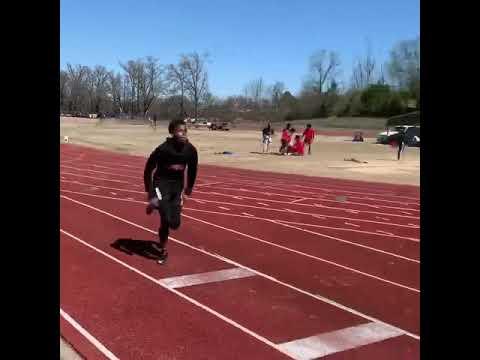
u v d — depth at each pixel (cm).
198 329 521
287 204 1316
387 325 545
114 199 1324
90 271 696
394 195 1548
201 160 2636
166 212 707
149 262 748
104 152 3116
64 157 2684
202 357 462
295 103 10644
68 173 1920
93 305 574
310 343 498
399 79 8775
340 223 1089
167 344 486
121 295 609
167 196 714
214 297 613
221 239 904
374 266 766
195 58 10381
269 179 1878
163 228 731
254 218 1108
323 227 1041
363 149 3516
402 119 6894
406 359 469
